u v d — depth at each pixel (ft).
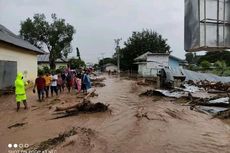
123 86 94.89
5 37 67.10
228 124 33.68
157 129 30.99
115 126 32.42
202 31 11.22
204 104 46.96
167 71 78.59
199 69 159.74
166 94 61.11
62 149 23.73
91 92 65.36
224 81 95.09
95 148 24.03
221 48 11.44
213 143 25.86
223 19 11.47
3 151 23.71
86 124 33.45
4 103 51.34
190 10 11.81
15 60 74.13
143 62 170.50
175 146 24.84
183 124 33.53
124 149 23.91
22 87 43.75
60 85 68.90
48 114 39.75
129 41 226.38
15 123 34.50
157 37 224.53
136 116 38.27
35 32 226.38
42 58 223.10
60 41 232.94
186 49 12.19
